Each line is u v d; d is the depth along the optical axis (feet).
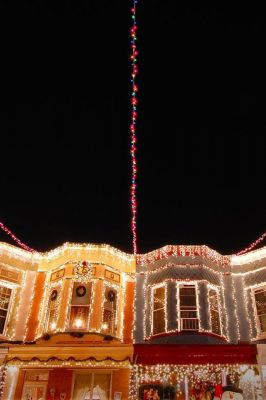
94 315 57.82
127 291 63.82
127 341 59.21
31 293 63.16
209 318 58.18
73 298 59.62
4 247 63.72
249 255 64.44
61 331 56.18
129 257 66.44
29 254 66.03
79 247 63.52
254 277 62.18
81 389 52.16
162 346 50.93
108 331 58.75
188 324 58.13
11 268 63.31
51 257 65.72
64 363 52.75
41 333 58.34
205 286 60.54
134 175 61.87
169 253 63.77
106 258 63.10
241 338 58.39
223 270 64.54
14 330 59.52
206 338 56.13
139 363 50.19
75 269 61.36
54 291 61.57
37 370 53.93
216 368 53.01
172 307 59.06
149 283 63.46
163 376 53.11
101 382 52.60
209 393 51.42
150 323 60.03
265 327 57.98
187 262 62.75
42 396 52.01
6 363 53.11
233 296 62.23
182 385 52.39
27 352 53.78
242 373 52.26
